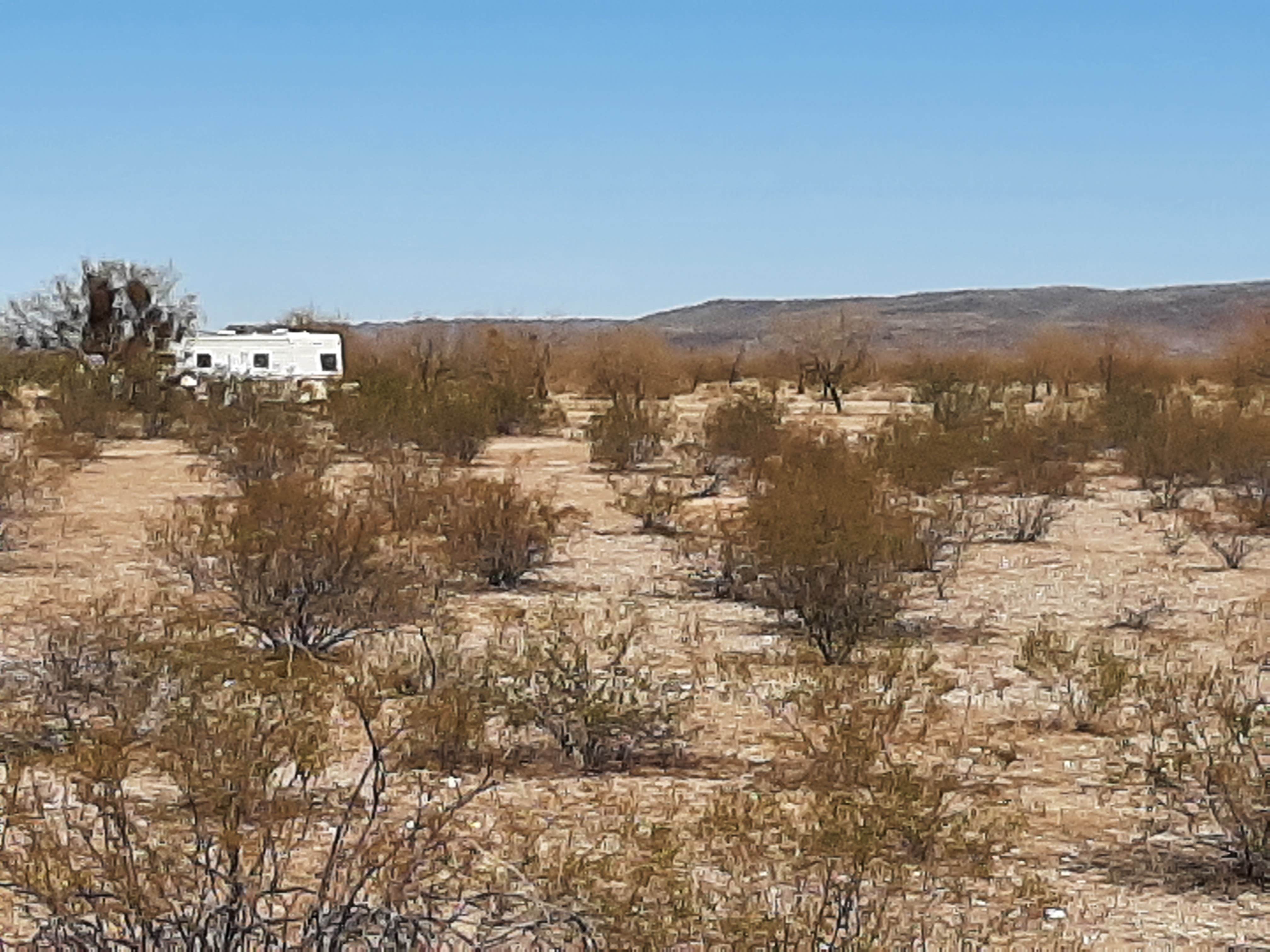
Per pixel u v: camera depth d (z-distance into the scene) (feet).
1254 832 28.78
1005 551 71.56
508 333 198.70
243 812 23.49
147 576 59.72
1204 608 57.21
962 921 24.29
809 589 47.26
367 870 20.97
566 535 72.84
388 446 115.65
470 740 34.63
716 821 25.68
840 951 21.98
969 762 35.09
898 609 49.03
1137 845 29.81
